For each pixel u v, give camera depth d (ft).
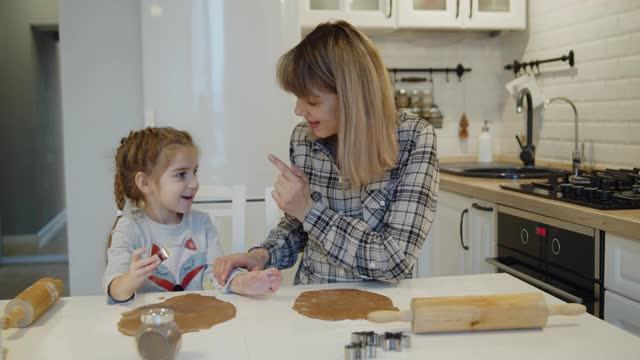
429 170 4.45
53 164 19.49
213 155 8.66
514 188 7.75
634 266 5.55
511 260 7.58
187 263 5.12
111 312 3.91
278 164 4.34
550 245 6.75
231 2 8.60
